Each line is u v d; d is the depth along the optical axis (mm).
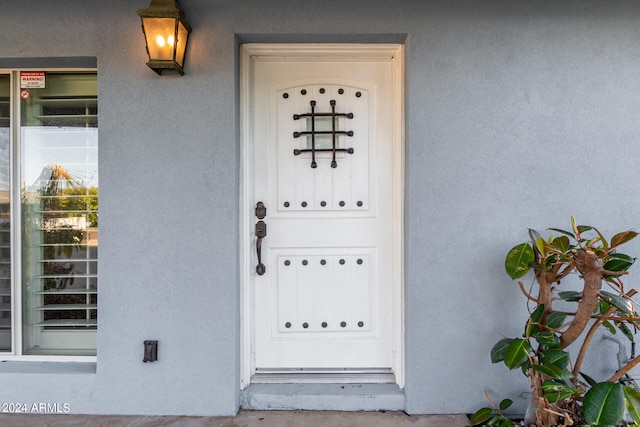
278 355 2447
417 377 2240
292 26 2205
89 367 2328
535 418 1972
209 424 2156
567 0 2219
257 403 2297
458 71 2211
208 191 2213
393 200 2416
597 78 2229
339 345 2459
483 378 2246
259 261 2389
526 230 2227
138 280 2217
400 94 2346
